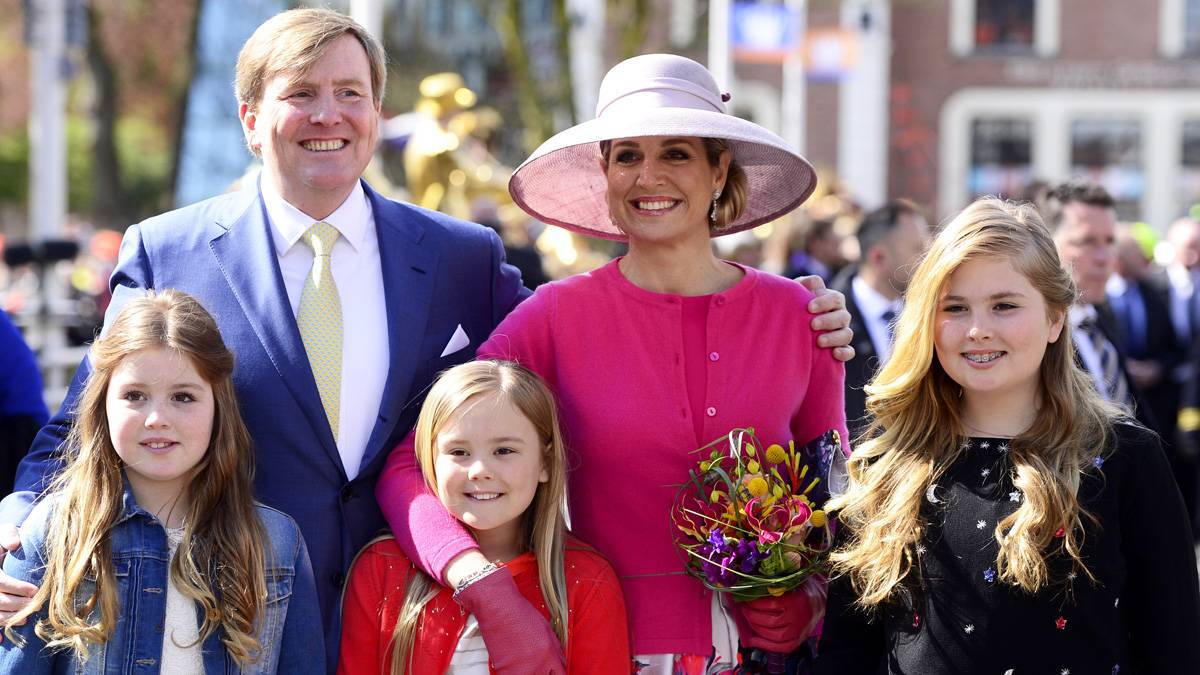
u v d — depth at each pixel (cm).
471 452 288
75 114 2736
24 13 1379
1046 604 265
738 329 307
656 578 297
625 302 307
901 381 291
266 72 306
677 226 304
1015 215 287
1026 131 2348
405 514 291
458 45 2125
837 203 1036
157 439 280
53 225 1393
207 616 276
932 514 279
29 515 287
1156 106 2338
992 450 281
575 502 306
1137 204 2356
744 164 327
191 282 312
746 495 286
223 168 2192
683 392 301
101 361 284
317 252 313
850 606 291
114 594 274
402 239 325
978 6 2352
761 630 297
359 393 311
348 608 291
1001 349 280
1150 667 271
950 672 269
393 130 1098
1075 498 266
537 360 310
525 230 864
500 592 273
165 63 2419
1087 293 488
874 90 2212
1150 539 269
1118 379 477
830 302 314
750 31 999
